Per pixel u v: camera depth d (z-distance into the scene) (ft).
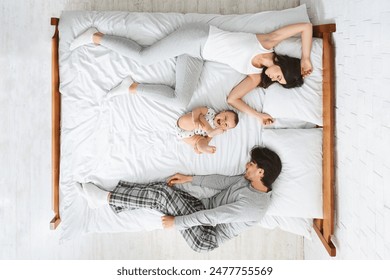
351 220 6.20
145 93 7.38
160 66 7.55
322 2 7.27
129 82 7.43
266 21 7.43
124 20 7.48
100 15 7.49
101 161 7.54
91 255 8.86
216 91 7.57
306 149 7.27
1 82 8.72
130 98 7.55
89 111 7.48
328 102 6.89
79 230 7.51
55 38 7.41
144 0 8.52
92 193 7.38
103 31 7.45
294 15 7.39
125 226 7.59
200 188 7.59
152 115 7.56
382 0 4.94
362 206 5.75
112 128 7.55
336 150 6.93
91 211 7.57
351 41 6.07
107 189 7.56
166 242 8.95
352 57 6.06
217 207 7.18
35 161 8.76
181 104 7.30
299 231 7.60
